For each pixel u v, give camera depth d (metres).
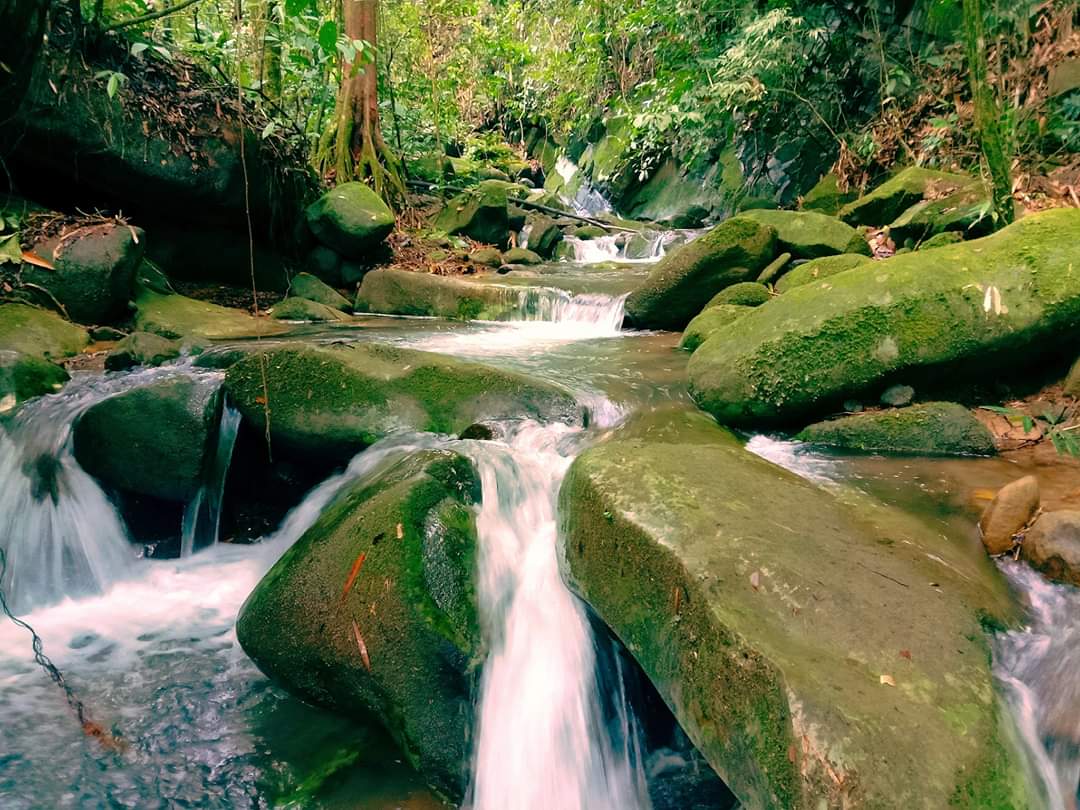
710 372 3.58
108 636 2.92
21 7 4.44
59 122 5.26
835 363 3.27
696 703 1.67
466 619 2.25
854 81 8.95
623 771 2.24
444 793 2.08
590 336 5.74
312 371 3.52
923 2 7.93
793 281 5.08
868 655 1.56
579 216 12.33
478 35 15.15
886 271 3.41
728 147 11.66
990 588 2.00
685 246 5.75
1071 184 5.18
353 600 2.30
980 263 3.33
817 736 1.35
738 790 1.51
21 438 3.53
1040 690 1.72
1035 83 5.96
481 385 3.49
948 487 2.67
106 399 3.46
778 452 3.16
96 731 2.34
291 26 7.17
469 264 8.72
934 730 1.38
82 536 3.45
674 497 2.14
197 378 3.58
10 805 2.02
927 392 3.33
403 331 5.94
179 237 6.44
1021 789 1.38
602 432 3.33
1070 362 3.25
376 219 7.38
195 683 2.59
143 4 5.97
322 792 2.09
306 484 3.69
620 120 14.02
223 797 2.07
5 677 2.64
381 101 10.66
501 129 20.12
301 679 2.39
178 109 6.04
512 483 2.79
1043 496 2.52
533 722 2.22
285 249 7.46
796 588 1.73
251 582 3.29
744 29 8.60
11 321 4.48
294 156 7.53
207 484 3.51
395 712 2.17
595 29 13.24
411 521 2.38
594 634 2.35
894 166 7.82
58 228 5.05
